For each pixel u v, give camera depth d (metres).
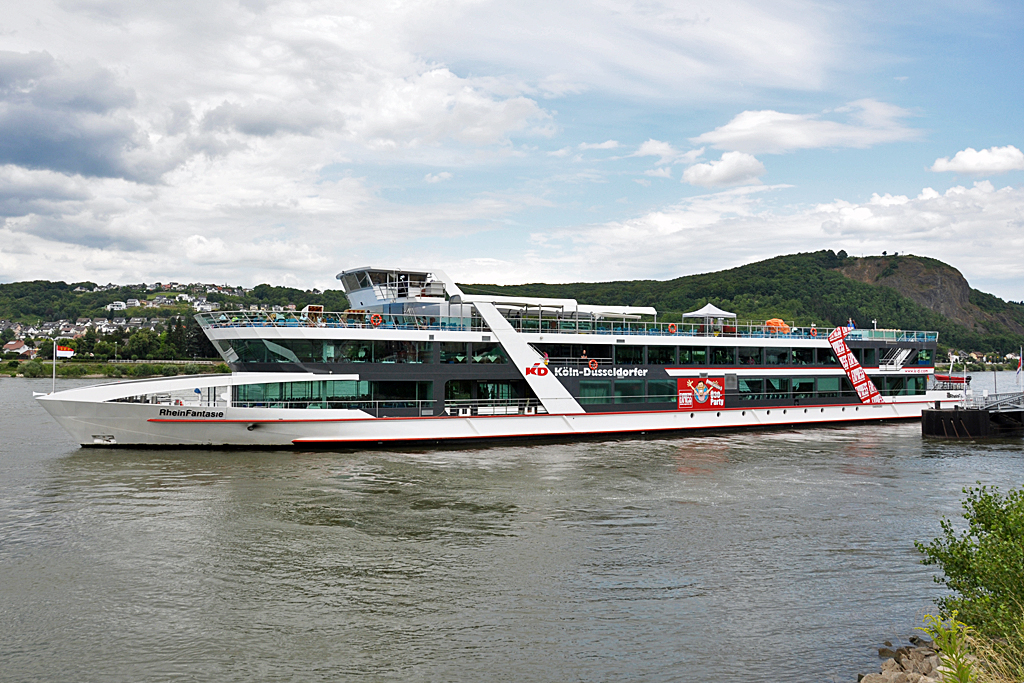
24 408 78.00
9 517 29.98
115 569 24.17
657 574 24.23
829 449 49.94
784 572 24.59
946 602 18.23
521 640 19.39
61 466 39.69
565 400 52.59
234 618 20.52
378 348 47.38
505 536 28.12
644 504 33.28
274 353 45.62
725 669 18.09
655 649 19.03
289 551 26.08
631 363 55.03
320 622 20.31
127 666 17.89
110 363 176.25
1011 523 17.86
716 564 25.28
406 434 47.31
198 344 189.50
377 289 53.91
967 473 41.62
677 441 52.94
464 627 20.09
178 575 23.69
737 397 59.00
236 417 43.47
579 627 20.20
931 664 17.50
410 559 25.38
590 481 38.03
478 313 51.09
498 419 50.03
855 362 64.25
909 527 30.02
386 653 18.61
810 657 18.77
